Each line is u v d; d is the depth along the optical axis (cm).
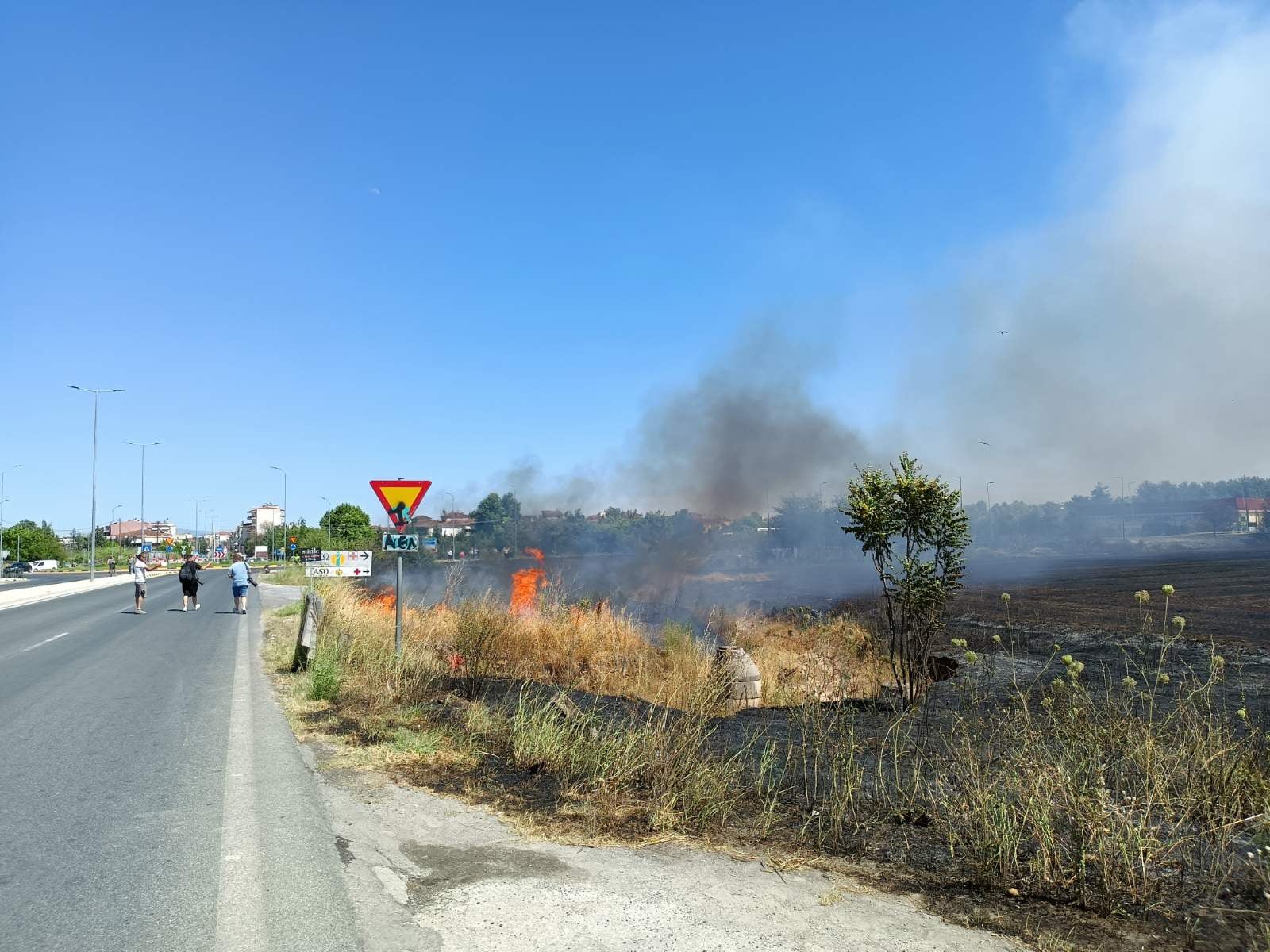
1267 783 484
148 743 752
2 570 6538
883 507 880
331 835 504
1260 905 387
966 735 618
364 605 1775
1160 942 358
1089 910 391
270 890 421
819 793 570
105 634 1856
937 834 492
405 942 364
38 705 959
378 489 1106
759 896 411
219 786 609
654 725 715
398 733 748
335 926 380
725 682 939
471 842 491
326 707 909
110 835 504
